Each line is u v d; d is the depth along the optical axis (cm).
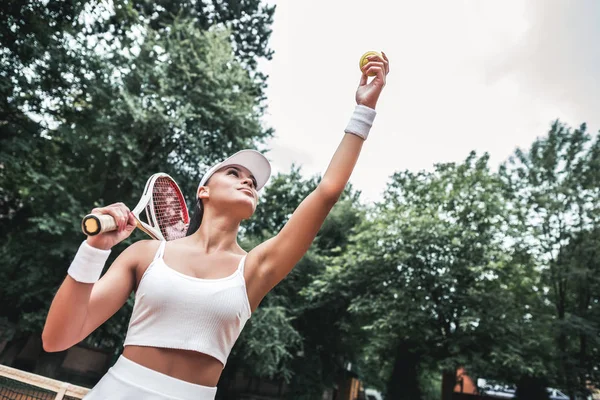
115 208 114
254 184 166
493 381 2097
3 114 1301
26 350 1839
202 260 135
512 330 1803
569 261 2167
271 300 2097
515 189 2478
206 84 1593
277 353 1772
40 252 1407
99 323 120
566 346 2155
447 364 1788
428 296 1867
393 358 2675
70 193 1467
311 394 2377
